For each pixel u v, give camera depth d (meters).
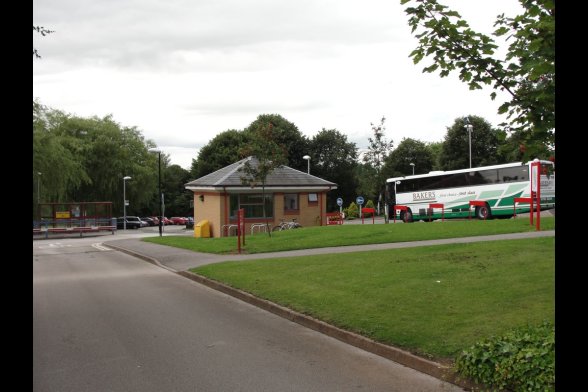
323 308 9.66
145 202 79.94
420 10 5.97
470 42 5.89
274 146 25.30
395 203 39.53
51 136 57.44
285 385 6.18
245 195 35.66
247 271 14.91
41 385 6.30
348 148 78.31
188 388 6.13
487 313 7.89
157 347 7.96
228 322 9.70
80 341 8.37
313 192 37.94
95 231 54.44
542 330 6.29
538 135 5.64
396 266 12.79
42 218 52.50
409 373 6.47
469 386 5.82
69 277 17.05
